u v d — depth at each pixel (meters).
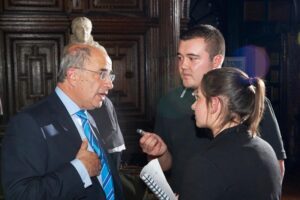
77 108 1.83
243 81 1.43
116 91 4.74
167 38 4.61
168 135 2.12
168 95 2.15
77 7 4.51
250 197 1.31
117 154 2.87
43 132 1.67
